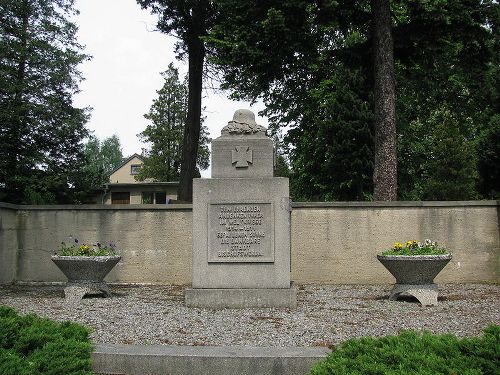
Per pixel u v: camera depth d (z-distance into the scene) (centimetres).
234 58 1703
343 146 3041
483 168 2288
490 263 1352
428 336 450
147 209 1398
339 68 2981
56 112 2856
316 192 3488
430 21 1612
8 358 419
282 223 912
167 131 5272
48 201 2155
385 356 406
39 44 2786
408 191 3588
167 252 1388
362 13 1684
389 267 996
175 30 2197
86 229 1405
